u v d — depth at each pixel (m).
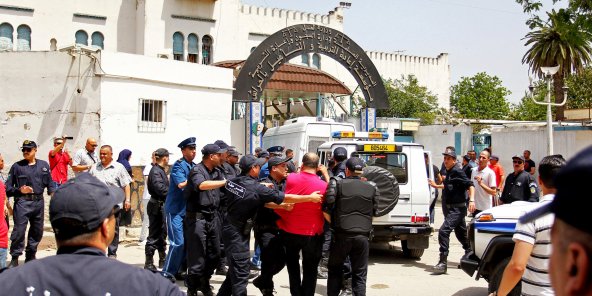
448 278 9.50
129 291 2.24
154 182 9.01
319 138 16.34
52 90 14.52
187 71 16.38
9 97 14.57
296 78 24.14
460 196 9.98
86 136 14.39
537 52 31.12
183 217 8.00
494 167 14.79
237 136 18.72
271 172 7.28
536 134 23.92
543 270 3.95
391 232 10.44
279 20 35.62
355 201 6.87
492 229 7.12
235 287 6.70
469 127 26.77
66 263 2.26
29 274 2.24
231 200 6.73
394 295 8.27
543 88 48.31
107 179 9.31
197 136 16.66
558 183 1.11
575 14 12.45
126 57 14.91
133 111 15.05
